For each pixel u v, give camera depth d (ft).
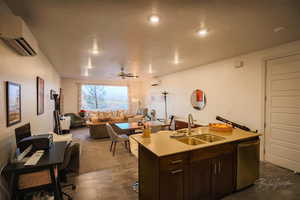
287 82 9.11
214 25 6.70
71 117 23.03
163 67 16.07
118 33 7.51
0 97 5.30
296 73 8.72
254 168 7.53
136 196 6.98
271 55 9.71
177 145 6.08
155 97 24.39
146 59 12.72
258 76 10.44
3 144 5.43
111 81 28.09
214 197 6.36
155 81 24.18
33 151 6.47
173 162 5.38
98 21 6.31
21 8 5.32
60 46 9.44
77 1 4.93
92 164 10.36
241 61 11.40
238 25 6.70
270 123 9.96
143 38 8.16
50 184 5.59
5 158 5.56
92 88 27.17
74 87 25.32
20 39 5.62
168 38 8.16
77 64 14.66
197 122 15.85
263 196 6.86
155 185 5.34
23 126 6.46
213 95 13.94
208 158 6.15
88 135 18.61
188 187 5.72
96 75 21.86
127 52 10.71
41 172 5.51
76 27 6.84
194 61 13.44
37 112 9.63
